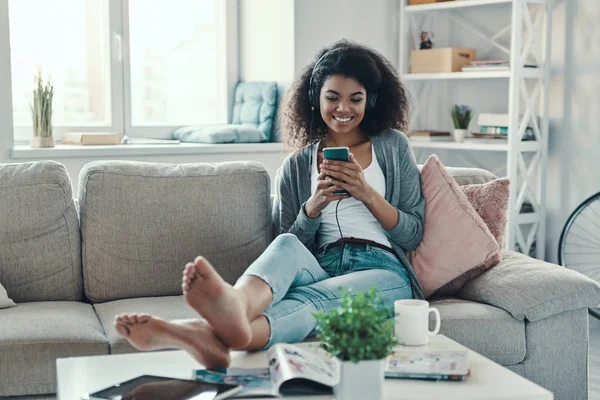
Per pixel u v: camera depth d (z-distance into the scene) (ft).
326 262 7.26
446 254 7.36
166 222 7.64
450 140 14.32
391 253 7.33
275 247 6.31
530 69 12.81
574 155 13.10
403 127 8.03
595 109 12.75
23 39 13.19
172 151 12.57
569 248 13.26
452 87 14.99
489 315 6.80
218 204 7.79
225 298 4.87
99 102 13.89
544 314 6.81
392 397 4.51
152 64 14.28
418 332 5.52
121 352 6.21
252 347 5.48
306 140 8.08
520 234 12.98
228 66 14.84
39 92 12.07
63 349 6.06
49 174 7.58
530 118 13.15
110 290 7.55
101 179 7.60
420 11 14.62
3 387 5.92
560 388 7.00
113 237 7.54
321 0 13.79
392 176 7.57
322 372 4.73
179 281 7.71
